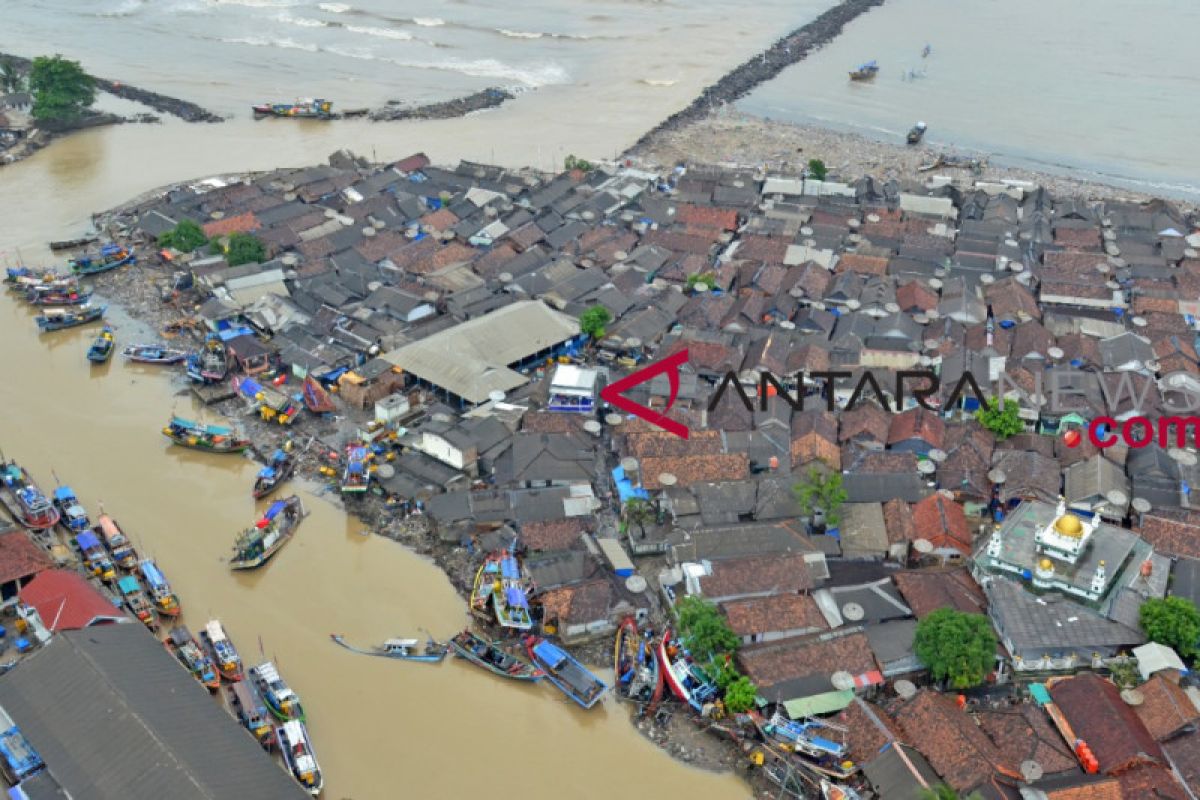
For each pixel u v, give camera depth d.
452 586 88.06
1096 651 77.50
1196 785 66.25
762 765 71.06
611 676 79.19
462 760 72.62
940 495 91.81
